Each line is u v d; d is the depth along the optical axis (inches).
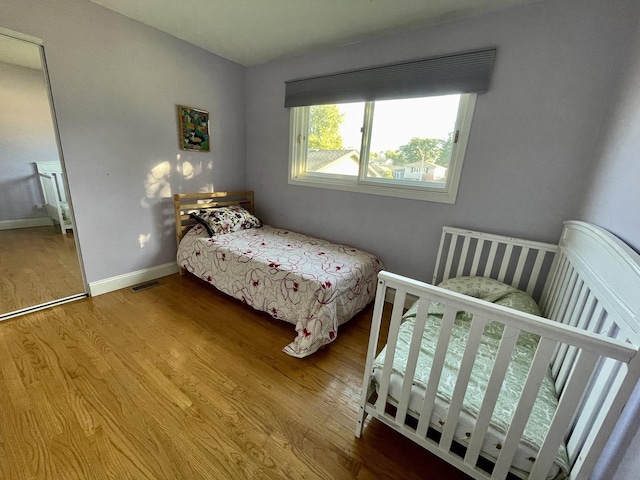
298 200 118.4
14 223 108.7
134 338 72.3
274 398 57.0
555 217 69.6
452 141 82.2
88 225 87.3
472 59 72.7
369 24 79.2
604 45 58.6
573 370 29.3
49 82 73.0
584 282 47.6
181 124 103.2
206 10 77.4
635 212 39.8
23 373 58.5
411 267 95.3
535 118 68.3
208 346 71.4
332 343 76.8
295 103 108.5
